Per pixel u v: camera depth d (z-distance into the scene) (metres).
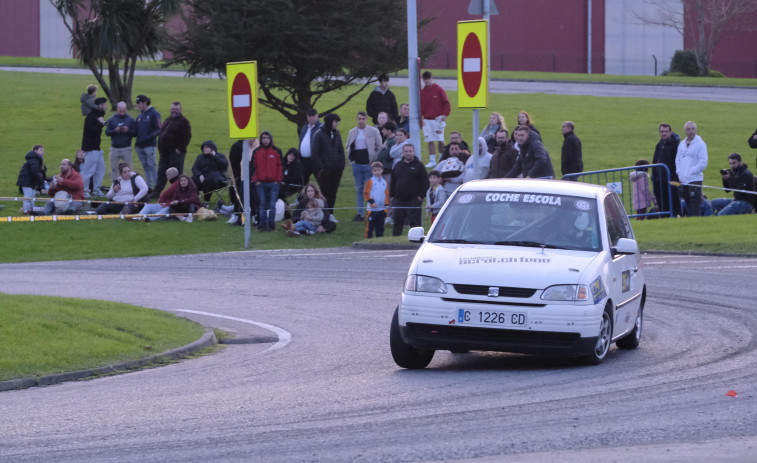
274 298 57.31
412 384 33.91
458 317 34.84
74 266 73.50
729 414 28.22
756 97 183.38
